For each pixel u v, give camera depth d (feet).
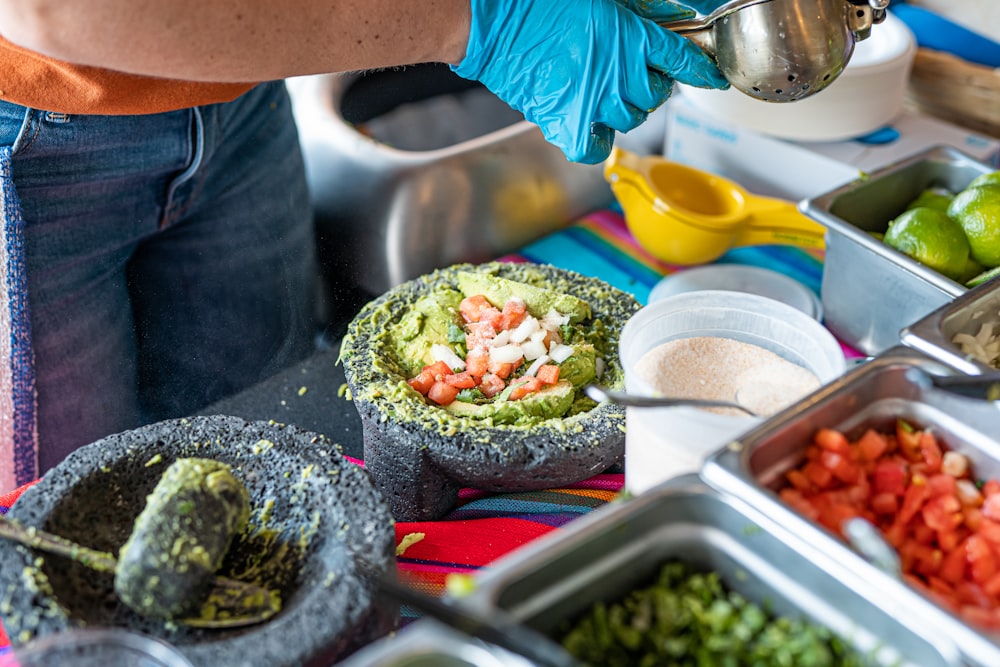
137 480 2.72
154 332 4.51
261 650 2.09
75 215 4.19
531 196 4.99
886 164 4.90
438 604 1.95
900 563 2.34
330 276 4.80
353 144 4.96
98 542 2.58
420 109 5.88
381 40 3.14
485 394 3.29
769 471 2.46
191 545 2.29
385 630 2.35
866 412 2.66
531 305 3.57
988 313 3.13
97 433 4.15
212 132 4.44
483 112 6.06
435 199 4.75
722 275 4.67
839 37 3.00
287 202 5.01
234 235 4.90
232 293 4.66
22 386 4.01
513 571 2.05
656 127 5.70
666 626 2.21
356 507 2.52
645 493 2.28
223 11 2.72
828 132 5.10
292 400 3.84
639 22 3.26
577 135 3.54
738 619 2.21
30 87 3.55
